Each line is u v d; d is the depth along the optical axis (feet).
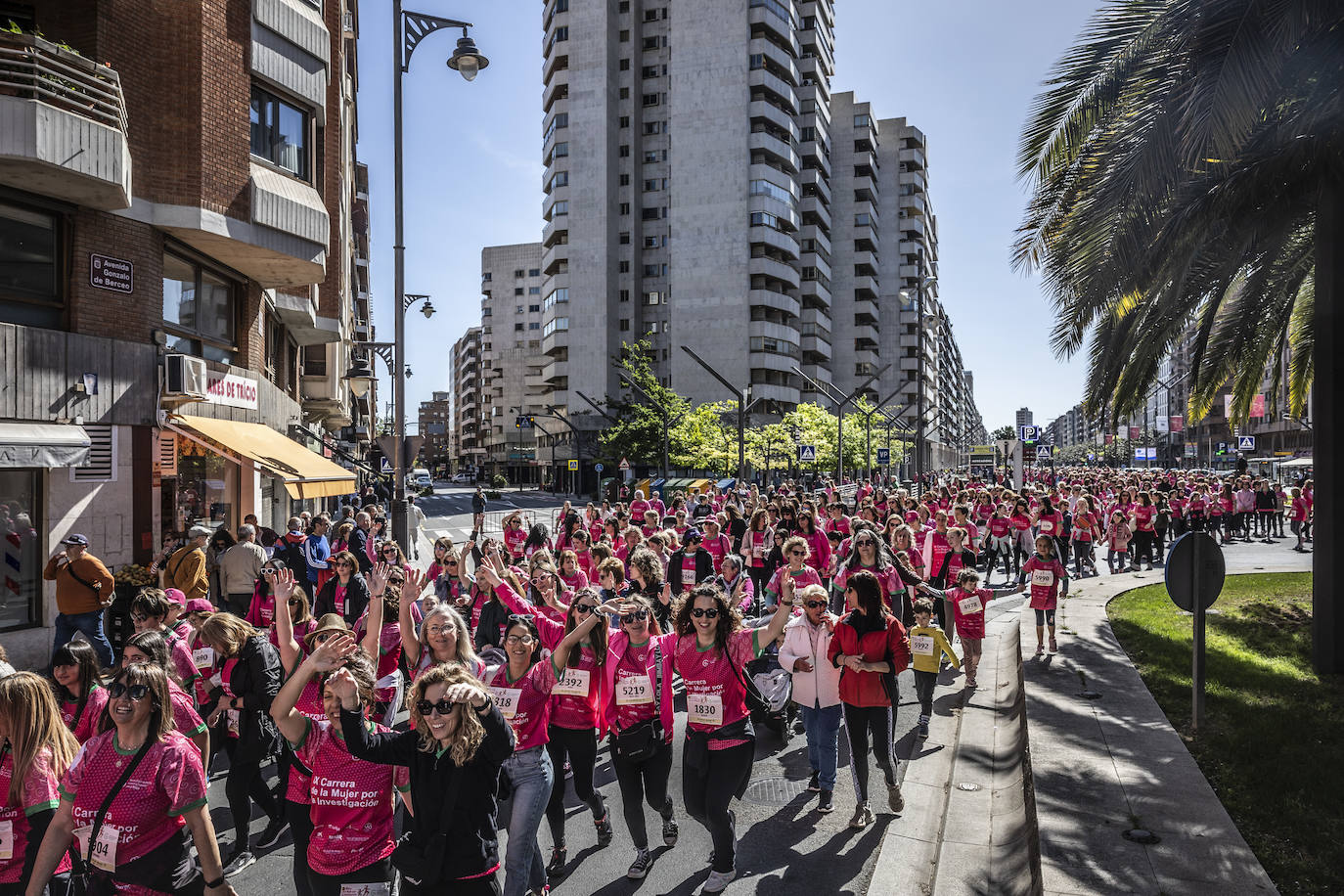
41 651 37.65
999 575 64.80
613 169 248.32
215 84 47.39
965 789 22.93
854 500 108.47
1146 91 29.32
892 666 20.33
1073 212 33.42
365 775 13.07
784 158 253.24
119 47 43.47
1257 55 24.86
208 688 19.21
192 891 12.57
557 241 259.60
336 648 12.80
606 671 17.81
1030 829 18.79
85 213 40.98
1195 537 23.81
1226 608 41.78
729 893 16.93
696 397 240.12
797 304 253.65
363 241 199.72
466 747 12.15
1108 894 14.40
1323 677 28.81
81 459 37.06
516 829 15.52
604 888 17.24
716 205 240.73
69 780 12.17
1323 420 29.66
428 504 205.57
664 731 17.57
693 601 17.30
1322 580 29.55
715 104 241.55
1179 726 24.14
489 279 435.12
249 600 36.32
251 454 46.44
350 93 121.19
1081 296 32.76
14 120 34.58
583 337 245.04
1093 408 41.39
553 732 18.28
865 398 297.74
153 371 43.96
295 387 83.15
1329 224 29.99
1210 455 317.42
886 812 21.24
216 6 47.57
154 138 45.21
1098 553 81.41
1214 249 36.14
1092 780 19.84
